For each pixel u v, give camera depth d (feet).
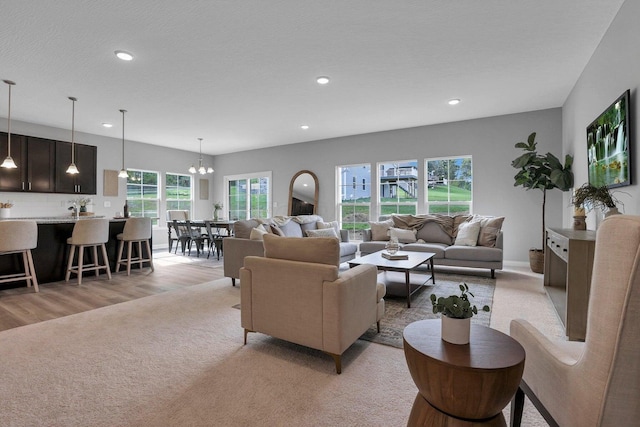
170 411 5.13
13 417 4.97
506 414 5.20
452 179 18.63
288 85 12.76
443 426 3.67
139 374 6.26
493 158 17.31
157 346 7.52
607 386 2.76
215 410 5.16
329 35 9.11
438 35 9.13
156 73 11.56
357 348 7.42
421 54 10.25
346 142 21.97
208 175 28.81
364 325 7.30
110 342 7.72
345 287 6.40
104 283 13.69
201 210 28.07
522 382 4.37
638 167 7.36
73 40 9.26
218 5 7.73
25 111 15.99
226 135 21.65
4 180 16.81
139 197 23.71
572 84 12.89
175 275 15.33
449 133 18.44
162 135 21.56
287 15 8.16
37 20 8.26
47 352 7.18
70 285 13.32
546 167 14.28
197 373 6.30
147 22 8.41
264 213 26.25
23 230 11.89
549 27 8.80
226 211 28.50
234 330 8.50
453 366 3.51
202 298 11.42
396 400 5.44
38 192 18.12
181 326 8.77
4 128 17.12
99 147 21.26
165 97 14.10
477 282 13.37
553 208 16.03
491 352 3.81
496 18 8.34
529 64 11.05
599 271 2.91
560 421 3.35
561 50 10.09
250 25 8.59
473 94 13.89
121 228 16.63
